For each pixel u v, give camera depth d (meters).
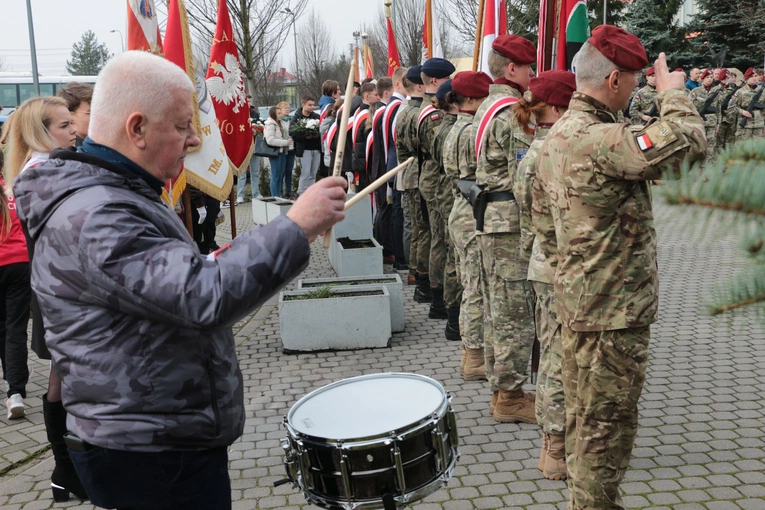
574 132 2.66
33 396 5.36
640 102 14.34
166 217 1.89
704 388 4.89
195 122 6.13
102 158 1.83
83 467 1.87
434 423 2.29
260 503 3.64
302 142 13.53
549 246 2.98
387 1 11.90
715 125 15.28
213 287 1.61
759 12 22.61
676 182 1.00
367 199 8.95
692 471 3.76
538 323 3.79
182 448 1.87
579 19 5.14
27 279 4.82
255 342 6.36
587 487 2.83
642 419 4.43
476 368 5.20
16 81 26.73
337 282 6.76
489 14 6.16
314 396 2.69
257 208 12.16
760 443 4.05
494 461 3.99
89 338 1.78
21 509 3.68
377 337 6.01
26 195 1.82
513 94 4.37
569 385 2.87
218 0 6.91
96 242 1.68
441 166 6.23
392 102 8.38
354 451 2.18
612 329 2.67
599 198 2.61
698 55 24.80
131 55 1.86
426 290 7.42
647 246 2.67
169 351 1.80
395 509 2.21
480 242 4.37
